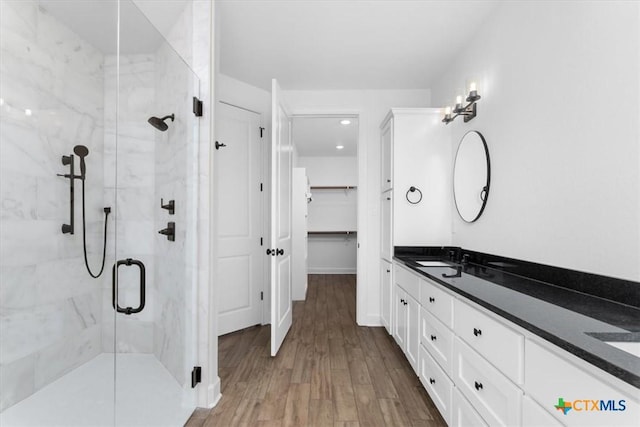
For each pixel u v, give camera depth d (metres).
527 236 1.72
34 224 1.78
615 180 1.19
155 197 2.05
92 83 2.02
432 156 2.75
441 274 1.80
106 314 1.92
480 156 2.22
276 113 2.48
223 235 2.96
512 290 1.38
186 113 1.81
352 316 3.55
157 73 1.99
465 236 2.46
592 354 0.69
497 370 1.12
